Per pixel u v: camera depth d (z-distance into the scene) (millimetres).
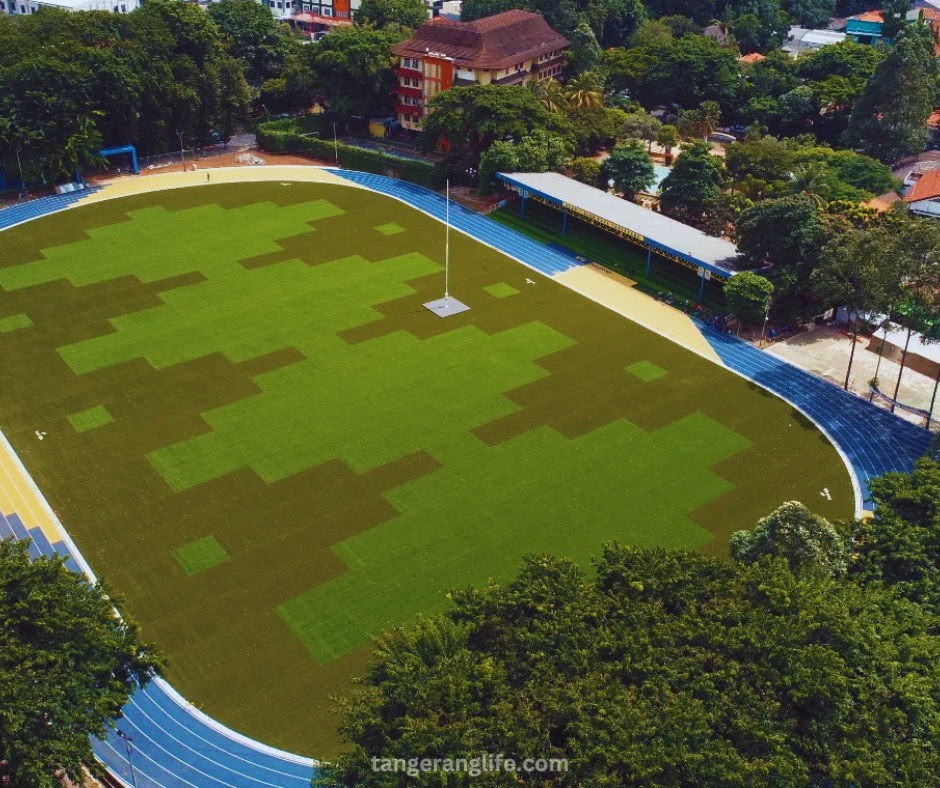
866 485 88500
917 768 48312
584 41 184875
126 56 155250
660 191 141625
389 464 89250
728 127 186375
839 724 50312
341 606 73562
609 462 90375
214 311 115312
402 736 48625
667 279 125625
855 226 114625
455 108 151750
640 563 59594
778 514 69625
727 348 110875
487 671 51812
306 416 95750
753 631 53688
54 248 131000
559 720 50406
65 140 148000
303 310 116125
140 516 82188
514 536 80875
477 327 113438
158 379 101375
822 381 104812
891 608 59312
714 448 93000
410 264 128875
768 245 112938
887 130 161375
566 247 134750
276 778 61219
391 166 159500
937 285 93000
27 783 50938
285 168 163000
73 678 53344
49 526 80938
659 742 48000
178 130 165125
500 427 95000
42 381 100562
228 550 78750
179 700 66125
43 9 165375
